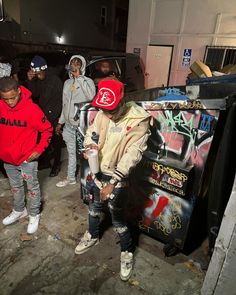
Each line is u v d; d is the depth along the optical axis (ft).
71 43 50.80
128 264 6.99
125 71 19.52
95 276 7.00
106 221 9.17
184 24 24.63
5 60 14.40
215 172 6.13
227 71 13.52
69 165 11.23
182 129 6.54
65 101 10.36
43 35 45.75
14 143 7.44
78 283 6.77
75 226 8.88
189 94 9.36
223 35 22.66
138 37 28.17
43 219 9.14
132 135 5.75
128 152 5.71
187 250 7.89
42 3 44.32
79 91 10.01
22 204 8.89
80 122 8.65
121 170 5.63
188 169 6.40
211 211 6.48
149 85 28.76
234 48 22.24
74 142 10.82
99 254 7.73
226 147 5.82
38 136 8.76
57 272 7.07
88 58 16.42
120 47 62.44
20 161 7.75
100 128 6.19
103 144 6.23
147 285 6.81
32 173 7.94
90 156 5.94
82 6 50.98
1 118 7.24
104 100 5.21
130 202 7.93
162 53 26.78
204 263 7.50
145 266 7.36
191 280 7.00
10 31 36.24
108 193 5.76
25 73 14.26
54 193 10.79
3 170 11.93
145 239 8.40
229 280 5.88
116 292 6.58
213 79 9.95
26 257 7.52
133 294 6.55
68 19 48.91
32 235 8.36
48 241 8.15
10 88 6.59
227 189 6.24
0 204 9.90
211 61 23.65
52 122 11.39
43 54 16.75
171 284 6.86
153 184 7.15
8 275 6.91
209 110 5.99
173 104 6.53
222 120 6.06
